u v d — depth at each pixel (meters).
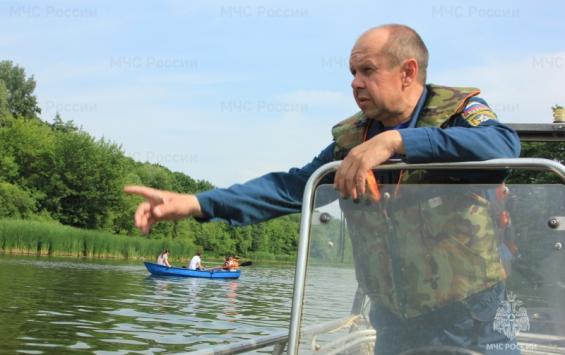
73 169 62.41
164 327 11.91
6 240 42.28
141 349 9.51
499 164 1.73
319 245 1.91
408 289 1.87
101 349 9.37
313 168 2.26
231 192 2.09
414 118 2.01
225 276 30.70
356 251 1.91
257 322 13.39
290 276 39.19
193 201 2.02
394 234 1.88
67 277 23.91
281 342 2.69
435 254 1.84
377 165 1.82
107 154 64.25
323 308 1.90
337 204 1.91
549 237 1.73
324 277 1.90
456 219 1.82
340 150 2.19
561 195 1.72
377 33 2.01
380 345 1.90
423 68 2.04
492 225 1.79
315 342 1.89
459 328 1.82
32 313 12.92
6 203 56.97
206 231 81.00
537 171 1.87
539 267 1.74
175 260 56.47
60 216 62.03
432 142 1.73
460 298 1.82
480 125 1.86
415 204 1.85
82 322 12.04
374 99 2.00
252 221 2.15
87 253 47.50
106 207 64.06
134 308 14.99
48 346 9.39
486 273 1.79
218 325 12.58
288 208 2.21
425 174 1.87
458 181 1.84
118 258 50.12
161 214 1.95
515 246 1.77
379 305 1.91
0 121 78.38
